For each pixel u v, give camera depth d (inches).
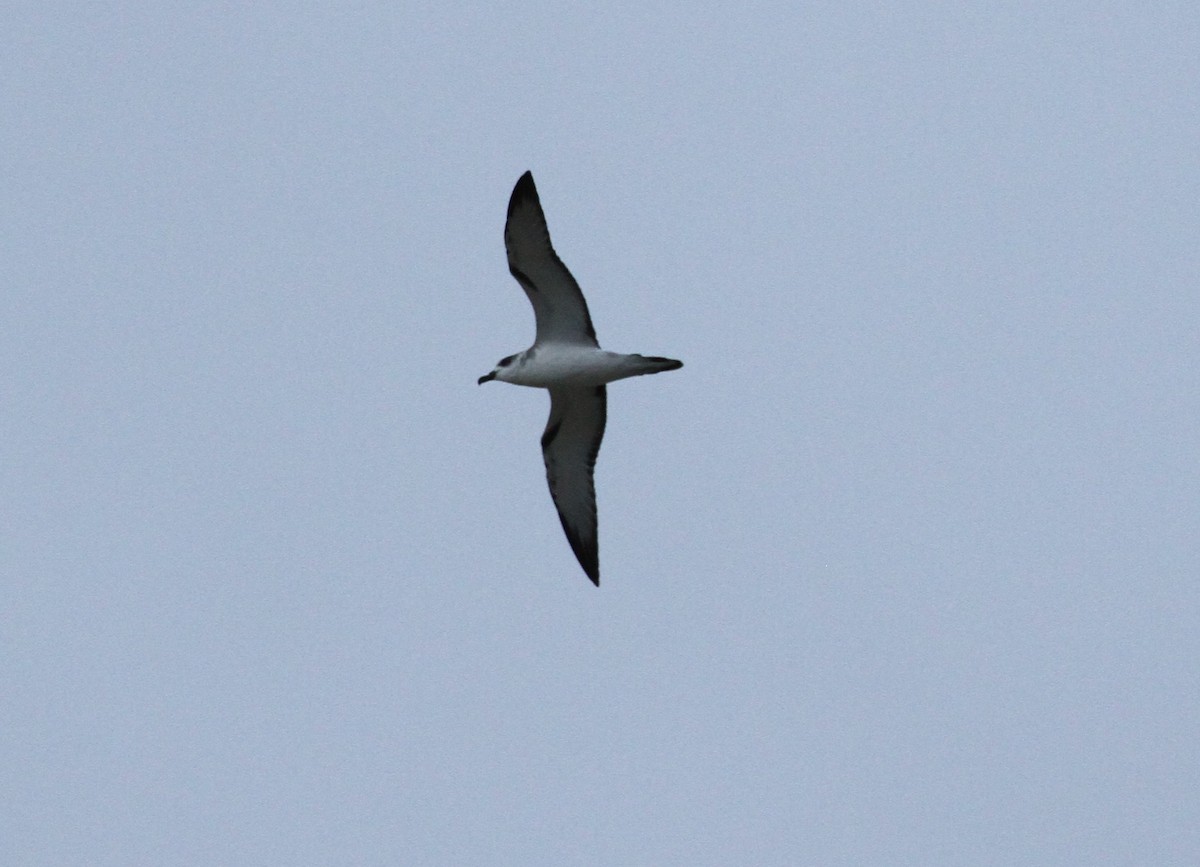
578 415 812.6
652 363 759.7
